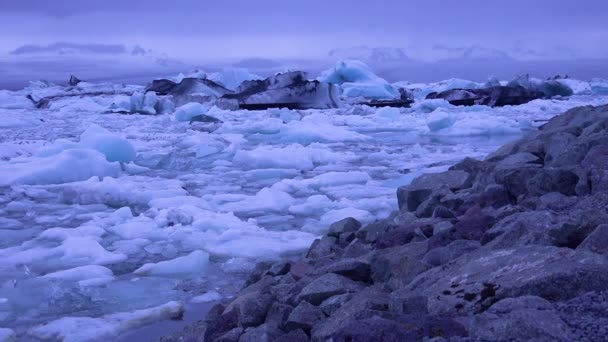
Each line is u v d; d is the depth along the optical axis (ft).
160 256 21.54
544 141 21.89
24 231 25.22
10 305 16.76
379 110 78.64
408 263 12.64
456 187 20.79
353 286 12.37
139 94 92.53
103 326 14.98
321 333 9.92
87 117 84.69
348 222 20.04
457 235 14.03
